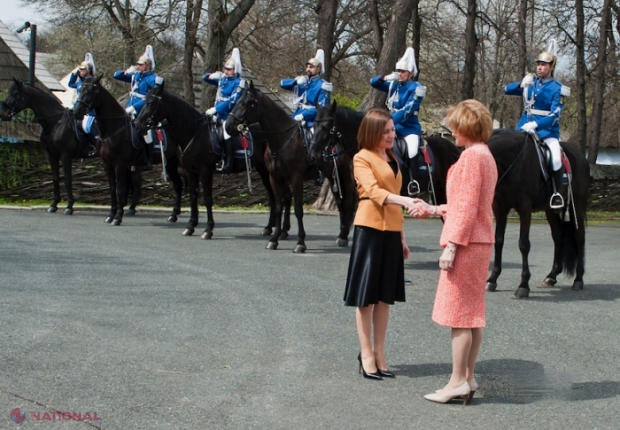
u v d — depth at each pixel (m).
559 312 8.73
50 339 6.94
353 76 43.12
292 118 13.01
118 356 6.51
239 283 9.70
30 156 20.09
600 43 27.38
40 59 49.84
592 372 6.50
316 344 7.04
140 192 18.25
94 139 17.14
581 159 10.21
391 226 6.04
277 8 34.53
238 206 21.48
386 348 7.02
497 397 5.82
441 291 5.61
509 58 36.91
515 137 9.59
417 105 11.59
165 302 8.50
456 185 5.50
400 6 20.30
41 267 10.30
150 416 5.23
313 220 18.66
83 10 32.94
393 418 5.32
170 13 30.33
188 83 27.67
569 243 10.12
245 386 5.87
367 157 6.05
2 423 5.02
